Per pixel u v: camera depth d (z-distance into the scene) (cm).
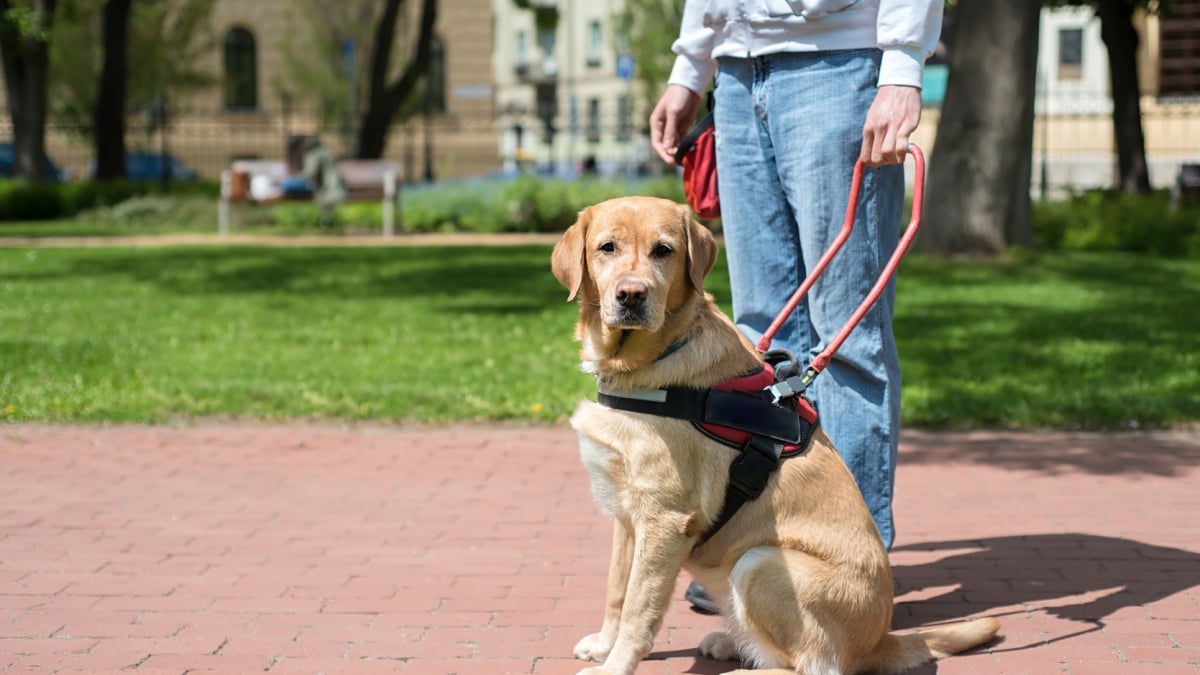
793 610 337
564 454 668
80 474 625
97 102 2669
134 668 374
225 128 4103
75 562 483
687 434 344
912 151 378
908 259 1429
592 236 356
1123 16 2030
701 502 346
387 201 2019
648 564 345
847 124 399
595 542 510
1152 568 467
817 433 367
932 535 517
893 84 382
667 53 3462
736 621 356
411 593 446
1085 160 3002
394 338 992
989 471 622
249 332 1018
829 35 399
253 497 584
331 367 874
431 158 3934
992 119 1431
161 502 575
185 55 3734
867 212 406
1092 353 902
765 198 424
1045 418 719
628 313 336
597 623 415
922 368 856
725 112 427
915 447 676
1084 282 1292
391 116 2698
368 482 611
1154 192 2009
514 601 438
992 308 1120
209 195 2442
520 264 1500
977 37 1430
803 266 430
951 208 1451
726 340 361
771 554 341
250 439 702
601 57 5759
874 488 420
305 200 2116
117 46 2641
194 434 713
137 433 714
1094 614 418
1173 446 668
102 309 1134
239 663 379
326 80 3934
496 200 2144
